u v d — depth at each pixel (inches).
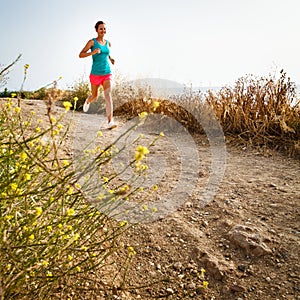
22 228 58.4
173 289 76.6
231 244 90.7
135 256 87.4
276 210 107.1
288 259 82.6
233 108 223.3
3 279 52.7
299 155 170.1
